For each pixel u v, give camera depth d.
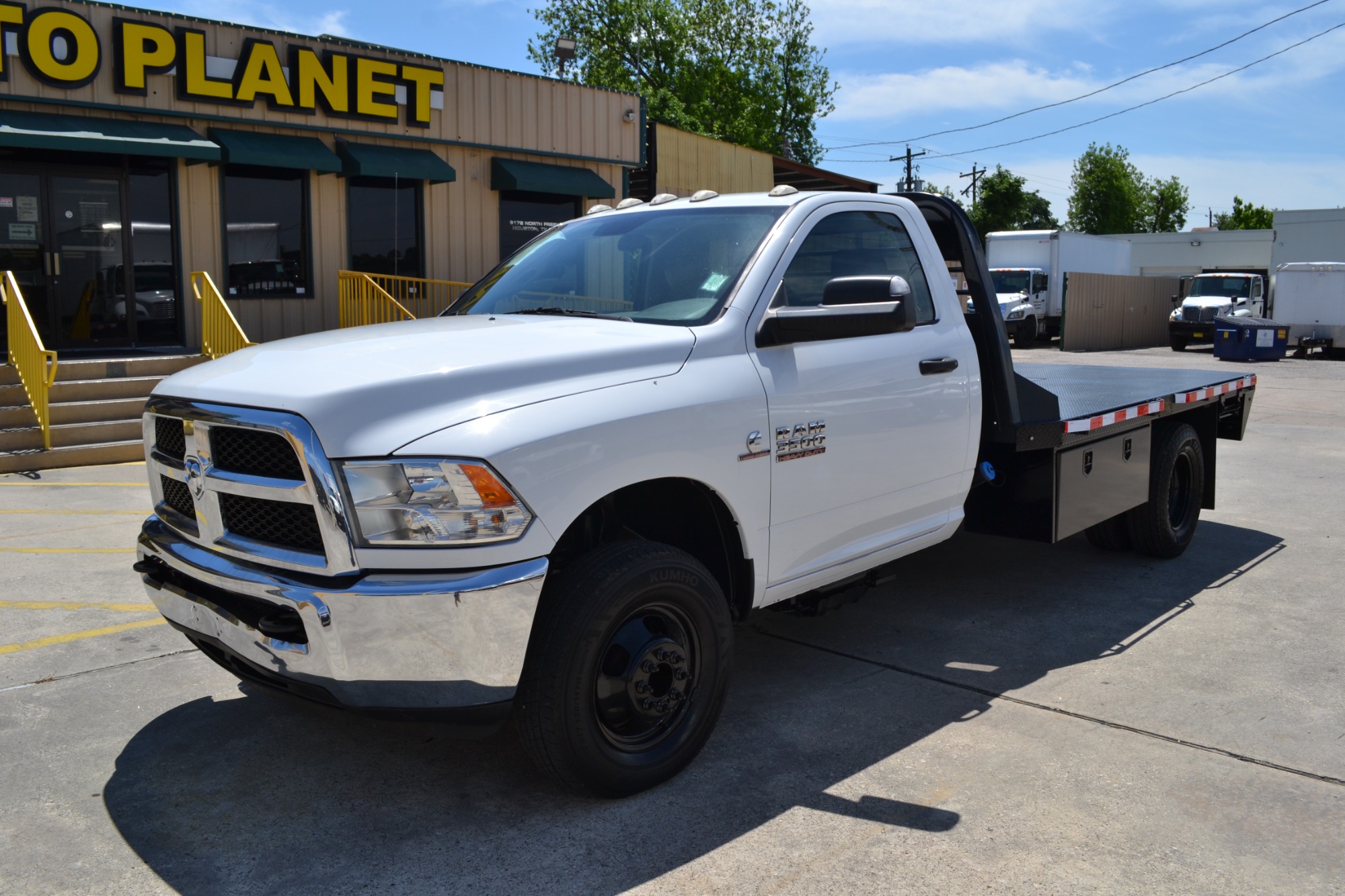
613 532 3.55
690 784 3.33
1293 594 5.53
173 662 4.52
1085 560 6.27
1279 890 2.73
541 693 2.95
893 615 5.19
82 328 12.80
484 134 15.77
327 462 2.75
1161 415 5.74
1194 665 4.43
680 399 3.25
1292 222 35.31
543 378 3.06
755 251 3.75
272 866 2.87
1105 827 3.05
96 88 12.19
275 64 13.34
